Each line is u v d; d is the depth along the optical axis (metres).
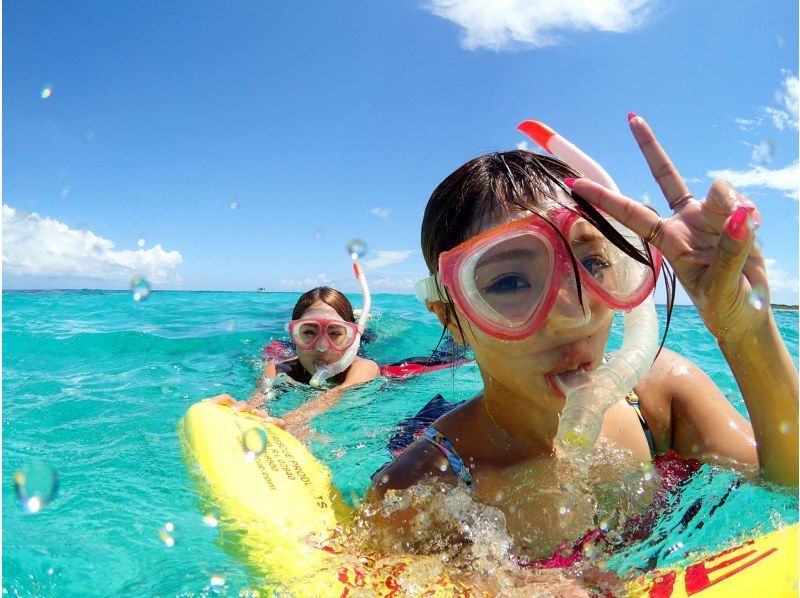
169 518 0.52
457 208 0.44
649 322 0.40
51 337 1.79
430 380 1.34
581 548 0.40
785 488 0.40
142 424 0.91
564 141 0.43
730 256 0.34
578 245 0.39
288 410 1.15
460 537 0.41
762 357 0.38
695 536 0.40
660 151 0.39
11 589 0.40
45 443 0.80
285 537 0.47
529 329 0.38
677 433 0.50
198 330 2.15
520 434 0.46
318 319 1.33
